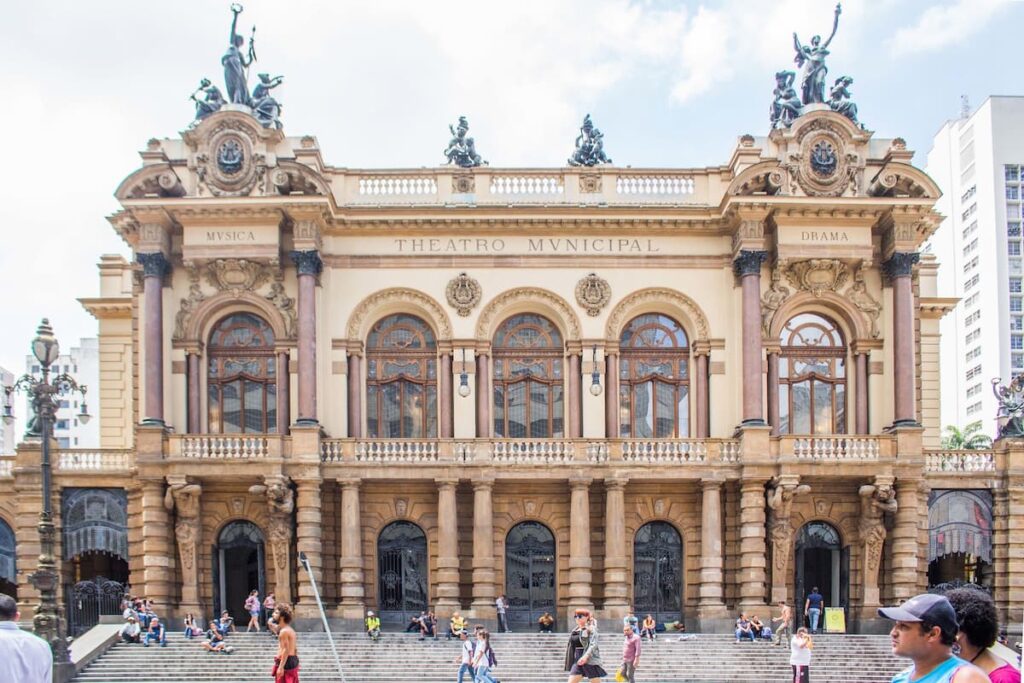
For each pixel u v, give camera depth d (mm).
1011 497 48219
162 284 49438
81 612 46875
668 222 50344
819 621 47500
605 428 50156
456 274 50781
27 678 10531
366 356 51125
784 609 43312
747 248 48875
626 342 51406
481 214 50094
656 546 49312
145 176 48625
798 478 46875
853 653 42375
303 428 47312
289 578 47281
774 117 52500
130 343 55500
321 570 47406
